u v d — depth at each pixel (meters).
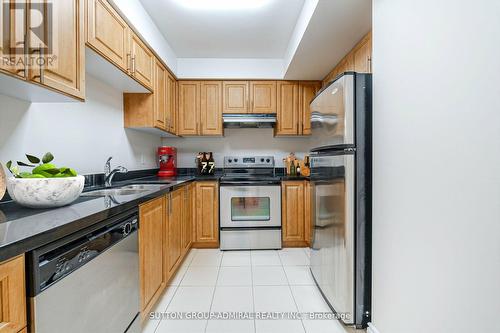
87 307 0.93
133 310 1.32
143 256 1.46
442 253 0.95
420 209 1.06
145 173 2.96
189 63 3.20
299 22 2.25
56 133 1.58
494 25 0.75
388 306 1.30
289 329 1.56
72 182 1.09
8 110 1.26
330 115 1.71
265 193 2.96
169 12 2.20
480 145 0.79
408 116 1.14
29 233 0.70
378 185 1.39
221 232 2.95
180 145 3.55
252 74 3.23
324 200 1.84
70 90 1.18
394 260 1.25
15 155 1.30
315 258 2.07
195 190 2.95
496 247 0.75
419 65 1.06
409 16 1.12
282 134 3.31
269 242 2.97
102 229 1.05
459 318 0.88
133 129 2.64
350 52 2.42
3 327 0.61
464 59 0.85
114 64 1.67
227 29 2.50
